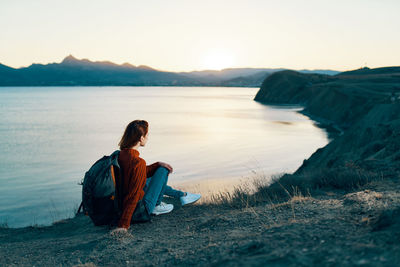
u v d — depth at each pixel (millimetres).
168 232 3893
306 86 159500
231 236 3254
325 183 5992
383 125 16969
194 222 4262
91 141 48125
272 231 3057
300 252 2217
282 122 73625
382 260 1853
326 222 3109
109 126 67938
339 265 1895
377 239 2238
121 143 3756
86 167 30812
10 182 25141
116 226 3932
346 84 100812
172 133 54406
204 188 19422
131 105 145875
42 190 22672
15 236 5375
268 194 6059
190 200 4949
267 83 187250
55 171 29219
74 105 145875
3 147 43438
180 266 2615
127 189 3727
